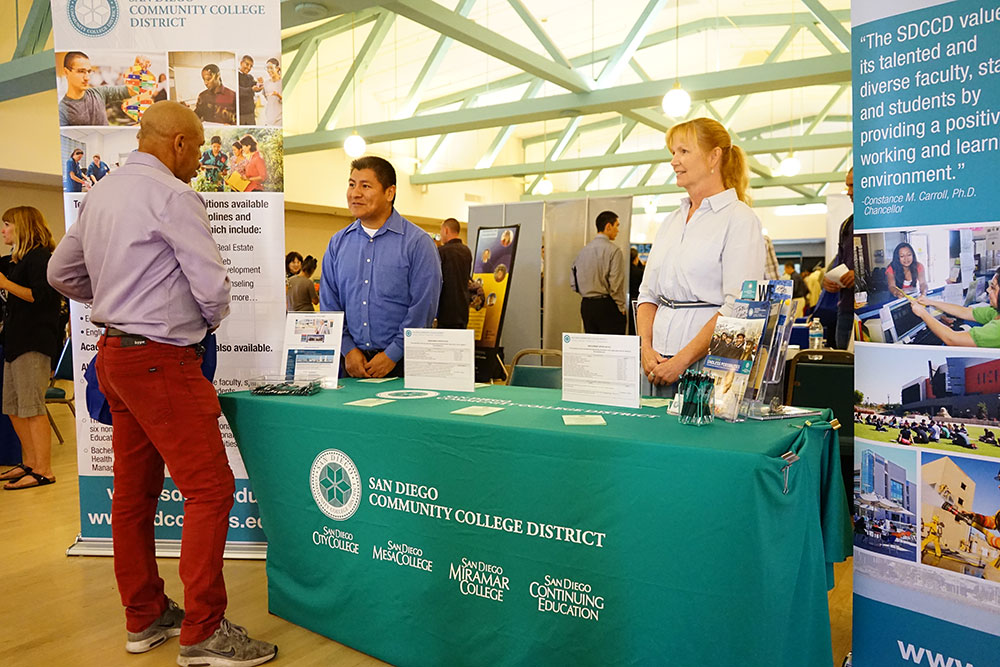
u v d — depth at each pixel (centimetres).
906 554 165
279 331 284
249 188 280
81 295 217
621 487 150
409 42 981
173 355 191
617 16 953
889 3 159
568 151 1623
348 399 215
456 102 1214
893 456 165
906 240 161
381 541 195
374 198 276
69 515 340
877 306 166
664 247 220
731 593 138
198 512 194
